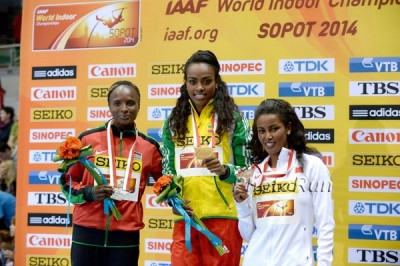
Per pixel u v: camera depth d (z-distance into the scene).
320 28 4.18
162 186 3.17
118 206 3.33
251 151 3.18
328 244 2.79
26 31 4.68
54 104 4.62
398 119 4.07
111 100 3.37
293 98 4.22
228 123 3.28
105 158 3.37
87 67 4.57
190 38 4.39
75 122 4.59
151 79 4.46
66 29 4.61
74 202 3.29
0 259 5.10
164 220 4.40
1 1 7.96
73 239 3.38
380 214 4.09
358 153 4.12
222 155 3.29
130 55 4.50
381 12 4.10
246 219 2.96
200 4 4.37
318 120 4.18
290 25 4.23
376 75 4.10
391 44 4.09
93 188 3.22
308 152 3.04
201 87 3.25
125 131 3.43
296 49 4.21
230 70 4.31
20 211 4.66
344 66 4.15
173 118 3.38
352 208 4.13
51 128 4.63
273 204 2.90
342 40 4.15
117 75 4.52
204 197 3.27
